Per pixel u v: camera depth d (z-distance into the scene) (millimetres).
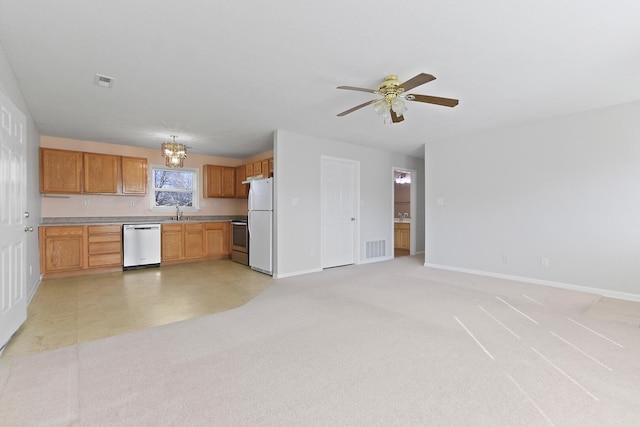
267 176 5520
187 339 2441
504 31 2061
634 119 3422
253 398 1674
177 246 5699
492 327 2662
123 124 4230
